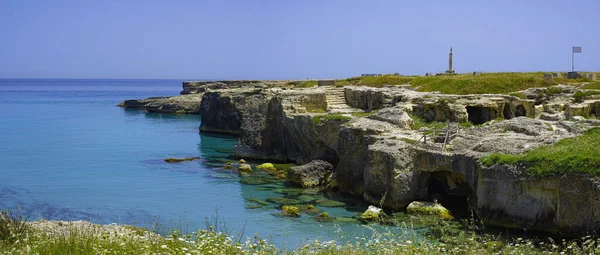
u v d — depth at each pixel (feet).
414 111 137.39
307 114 149.79
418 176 102.37
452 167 97.86
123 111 359.05
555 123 113.19
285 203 108.06
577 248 63.05
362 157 114.73
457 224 90.27
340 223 92.84
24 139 206.49
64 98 536.01
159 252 47.78
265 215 98.94
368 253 53.21
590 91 140.97
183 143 201.36
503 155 89.97
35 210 102.42
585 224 78.23
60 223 70.95
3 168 145.48
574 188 78.79
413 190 101.81
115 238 52.24
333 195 115.55
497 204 88.38
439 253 54.19
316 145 144.15
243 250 51.47
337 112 153.89
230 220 95.61
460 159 96.63
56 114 328.08
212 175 137.39
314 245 57.57
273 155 163.12
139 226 90.68
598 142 86.28
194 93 379.96
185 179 132.26
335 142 136.87
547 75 156.46
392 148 103.30
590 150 82.58
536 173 82.79
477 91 154.20
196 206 106.01
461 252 57.93
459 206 100.48
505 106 139.33
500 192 87.86
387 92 156.04
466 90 155.63
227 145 196.75
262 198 112.57
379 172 103.81
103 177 134.21
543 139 95.04
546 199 82.94
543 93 144.97
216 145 196.34
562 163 80.94
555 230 81.35
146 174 138.41
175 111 341.82
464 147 100.01
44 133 227.40
